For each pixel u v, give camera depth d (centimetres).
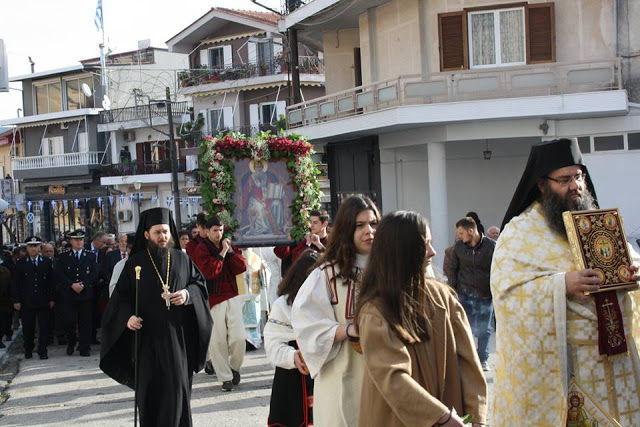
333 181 2434
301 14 2298
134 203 4578
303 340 471
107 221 4703
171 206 4184
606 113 1853
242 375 1109
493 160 2322
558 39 1956
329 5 2180
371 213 477
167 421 721
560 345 428
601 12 1930
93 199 4769
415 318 383
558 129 1919
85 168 4697
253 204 1061
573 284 424
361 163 2291
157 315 734
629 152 1892
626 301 444
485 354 1063
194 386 1065
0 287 1603
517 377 439
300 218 1055
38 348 1453
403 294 382
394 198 2219
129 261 752
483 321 1061
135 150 4691
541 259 446
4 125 4984
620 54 1927
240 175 1061
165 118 4503
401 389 368
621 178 1898
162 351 729
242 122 4025
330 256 482
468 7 1981
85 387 1123
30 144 5069
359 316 391
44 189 5000
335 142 2392
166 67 5128
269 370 1134
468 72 1917
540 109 1842
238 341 1020
